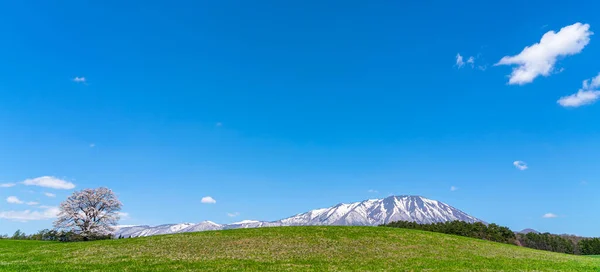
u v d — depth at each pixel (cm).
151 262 3519
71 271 2947
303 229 6291
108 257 3869
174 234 6000
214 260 3681
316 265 3441
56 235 7756
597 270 3519
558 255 5291
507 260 4106
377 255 4206
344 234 5731
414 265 3531
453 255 4356
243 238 5347
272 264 3466
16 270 2973
